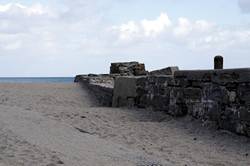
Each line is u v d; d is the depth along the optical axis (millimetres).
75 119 11312
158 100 13922
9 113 10914
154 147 8680
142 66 27562
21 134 8094
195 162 7582
